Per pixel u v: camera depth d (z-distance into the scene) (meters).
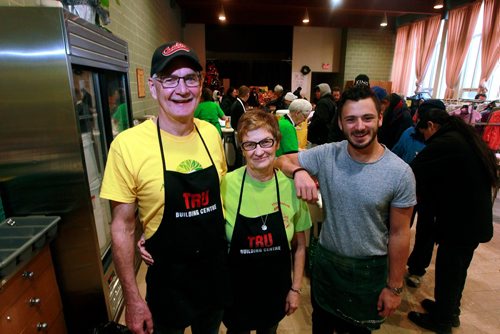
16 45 1.19
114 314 1.68
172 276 1.00
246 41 9.40
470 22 7.00
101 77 1.69
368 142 1.01
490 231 1.58
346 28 9.10
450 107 5.39
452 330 1.80
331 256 1.21
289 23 8.84
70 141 1.29
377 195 1.05
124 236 0.95
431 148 1.61
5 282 0.97
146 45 3.91
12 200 1.31
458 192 1.53
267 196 1.12
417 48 8.59
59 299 1.39
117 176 0.92
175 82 0.91
